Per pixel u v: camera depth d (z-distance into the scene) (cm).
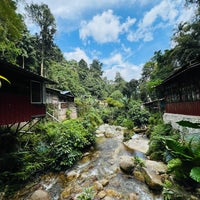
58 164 795
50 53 2983
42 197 536
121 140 1335
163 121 1380
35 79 926
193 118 812
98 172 738
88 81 4856
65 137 949
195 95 808
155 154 816
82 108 2419
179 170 501
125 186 599
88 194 532
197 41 1750
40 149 901
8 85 712
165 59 2131
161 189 544
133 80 4050
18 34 938
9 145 829
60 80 3198
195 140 567
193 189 477
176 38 1984
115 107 2745
